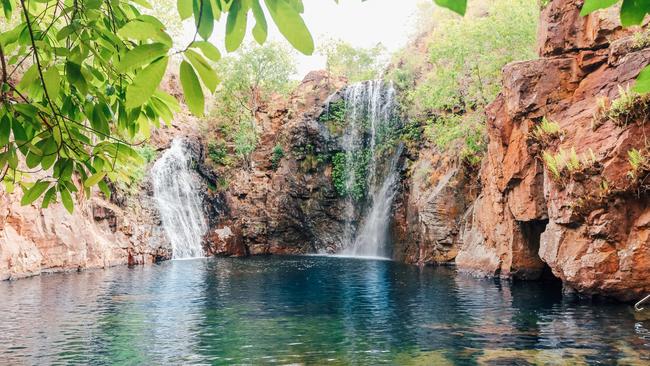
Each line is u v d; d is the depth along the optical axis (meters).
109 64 2.70
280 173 38.66
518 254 19.08
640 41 14.44
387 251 33.19
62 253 22.67
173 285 18.83
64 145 2.75
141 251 28.53
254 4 1.71
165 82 28.80
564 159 14.42
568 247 14.66
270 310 13.78
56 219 22.89
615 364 8.36
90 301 15.02
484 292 16.44
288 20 1.67
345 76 44.88
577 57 16.64
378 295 16.27
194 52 1.79
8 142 2.48
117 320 12.36
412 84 35.41
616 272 13.38
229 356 9.22
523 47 23.44
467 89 26.64
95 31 2.43
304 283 19.55
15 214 20.69
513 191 18.52
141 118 2.97
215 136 40.38
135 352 9.48
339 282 19.73
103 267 25.05
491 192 20.55
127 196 29.70
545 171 15.88
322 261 30.11
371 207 35.38
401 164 33.28
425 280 19.91
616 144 13.40
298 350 9.59
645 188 12.79
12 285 18.12
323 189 37.69
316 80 44.22
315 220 37.72
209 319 12.55
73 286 18.12
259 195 38.16
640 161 12.71
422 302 14.81
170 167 34.09
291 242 37.84
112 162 3.18
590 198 13.65
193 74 1.81
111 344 10.05
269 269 25.19
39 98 2.71
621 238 13.37
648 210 13.06
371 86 37.19
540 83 17.02
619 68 14.77
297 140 38.59
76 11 2.40
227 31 1.77
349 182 36.78
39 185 2.72
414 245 28.42
